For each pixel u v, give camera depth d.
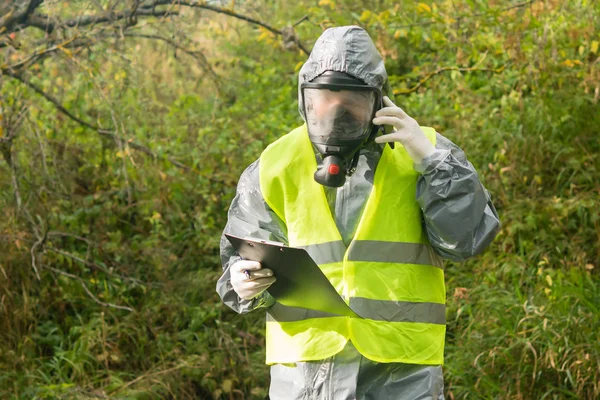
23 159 7.60
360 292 3.66
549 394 6.04
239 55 11.02
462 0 7.81
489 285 6.98
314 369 3.73
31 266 7.23
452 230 3.56
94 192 8.12
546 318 6.14
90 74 6.86
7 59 7.09
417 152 3.55
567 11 8.20
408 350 3.66
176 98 9.44
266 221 3.87
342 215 3.74
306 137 3.80
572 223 7.27
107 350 6.96
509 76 7.95
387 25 7.71
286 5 10.09
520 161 7.79
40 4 7.16
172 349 7.01
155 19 7.79
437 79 8.30
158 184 7.92
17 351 6.92
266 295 3.83
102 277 7.56
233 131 8.48
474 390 6.12
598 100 7.88
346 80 3.52
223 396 6.74
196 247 8.02
